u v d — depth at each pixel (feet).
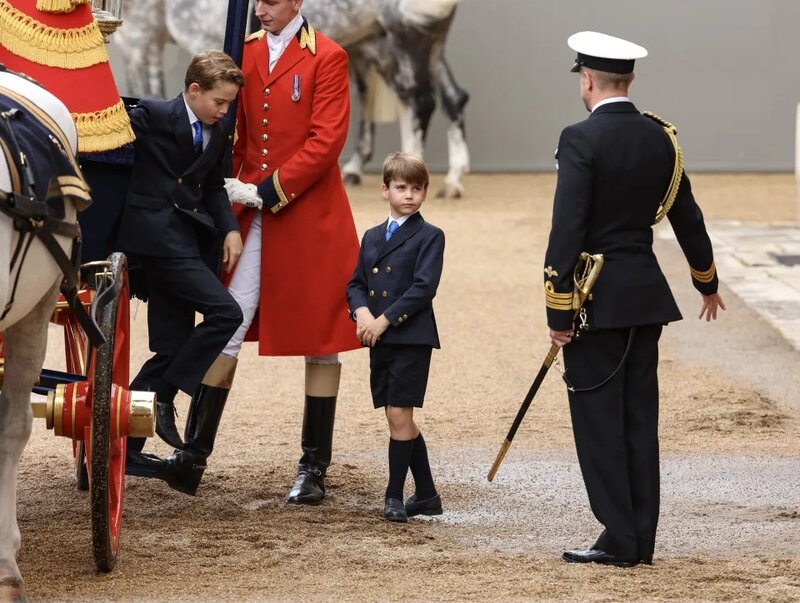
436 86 221.46
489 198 223.71
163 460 61.98
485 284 146.41
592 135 54.03
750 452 78.02
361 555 55.88
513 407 92.22
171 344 62.69
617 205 54.34
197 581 51.13
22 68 55.47
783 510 65.67
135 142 61.00
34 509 63.72
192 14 207.10
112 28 62.49
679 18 261.03
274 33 66.80
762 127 262.06
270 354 66.74
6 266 43.27
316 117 65.82
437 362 108.47
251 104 67.10
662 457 76.89
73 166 49.01
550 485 70.74
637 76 262.47
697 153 263.29
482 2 262.06
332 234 67.21
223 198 63.98
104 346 50.29
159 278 61.36
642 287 54.29
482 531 61.67
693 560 55.72
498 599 48.19
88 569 52.75
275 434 83.20
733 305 129.70
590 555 55.01
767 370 103.04
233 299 61.31
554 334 54.19
